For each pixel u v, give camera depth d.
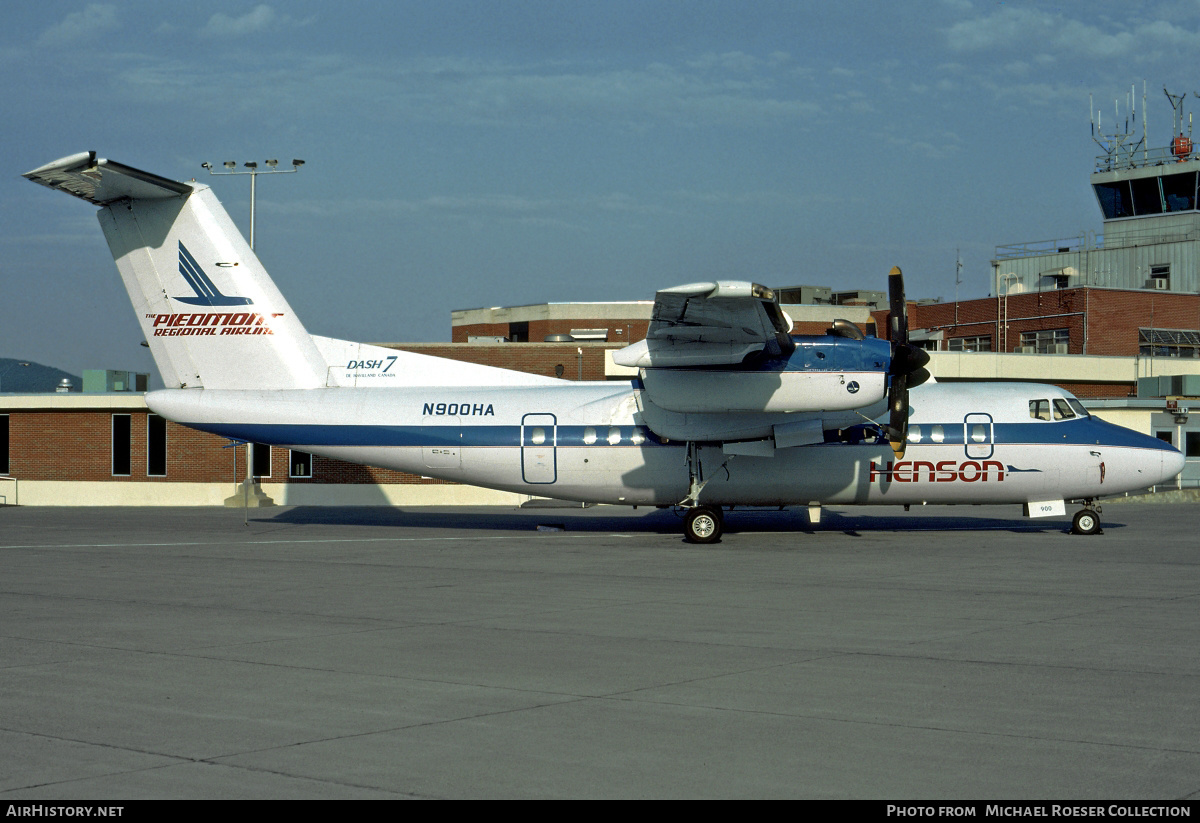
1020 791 5.96
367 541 21.94
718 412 20.17
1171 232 55.03
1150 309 50.56
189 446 37.09
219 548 20.59
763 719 7.54
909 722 7.42
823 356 19.58
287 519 28.61
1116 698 8.10
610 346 37.22
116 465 37.44
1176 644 10.29
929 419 21.53
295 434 22.14
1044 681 8.70
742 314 17.67
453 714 7.71
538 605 13.09
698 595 13.88
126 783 6.14
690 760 6.57
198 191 21.91
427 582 15.40
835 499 21.73
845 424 20.91
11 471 37.97
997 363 40.88
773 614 12.27
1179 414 36.31
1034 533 22.61
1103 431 21.61
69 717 7.66
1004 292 60.16
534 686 8.61
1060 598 13.39
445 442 21.95
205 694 8.38
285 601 13.55
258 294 22.12
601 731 7.23
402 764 6.50
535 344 37.06
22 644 10.58
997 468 21.38
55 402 37.47
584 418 21.83
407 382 22.47
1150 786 6.03
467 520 28.00
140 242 21.95
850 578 15.50
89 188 21.02
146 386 42.06
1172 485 37.25
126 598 13.88
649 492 21.89
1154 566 16.70
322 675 9.07
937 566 16.84
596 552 19.44
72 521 28.11
